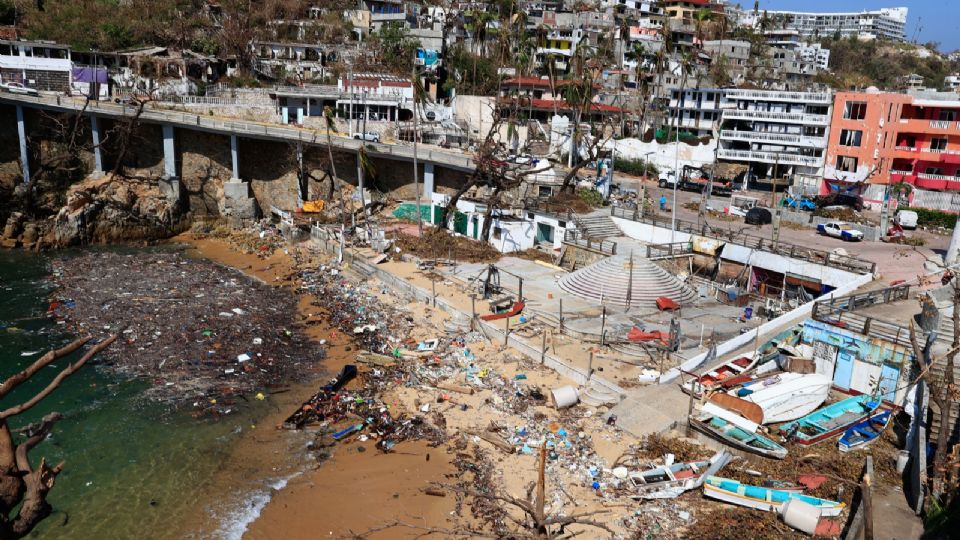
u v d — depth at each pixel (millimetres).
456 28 116312
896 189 66625
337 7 116875
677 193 72125
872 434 26703
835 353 31188
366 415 31094
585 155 78938
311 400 32344
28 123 67438
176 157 69500
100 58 84125
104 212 63062
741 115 83875
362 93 81375
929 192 64062
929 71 183125
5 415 8164
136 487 25531
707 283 45875
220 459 27578
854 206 67250
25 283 49188
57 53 80375
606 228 54750
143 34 94812
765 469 24828
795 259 44000
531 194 63250
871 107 71125
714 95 91562
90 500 24625
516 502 15320
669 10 140875
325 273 53281
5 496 8289
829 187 73375
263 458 27766
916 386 27719
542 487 14586
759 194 74250
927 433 24625
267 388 33969
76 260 56188
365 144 68375
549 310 41156
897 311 33969
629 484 24719
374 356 37250
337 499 25094
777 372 31266
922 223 60281
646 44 119438
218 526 23500
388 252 54688
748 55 128375
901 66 182500
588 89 78875
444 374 34594
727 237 49531
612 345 36000
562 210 56781
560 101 93125
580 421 29312
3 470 8352
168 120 66875
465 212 59438
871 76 169125
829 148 75562
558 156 75812
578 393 31391
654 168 82812
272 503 24812
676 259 48719
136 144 69500
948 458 21625
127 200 65062
